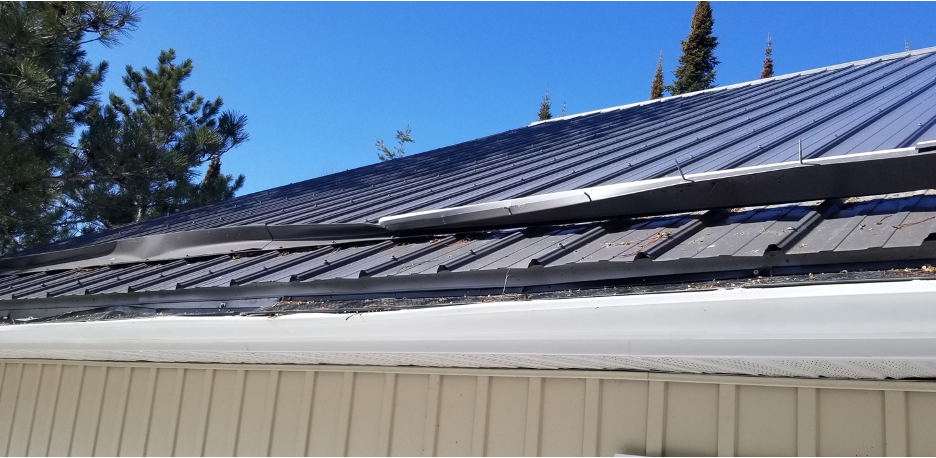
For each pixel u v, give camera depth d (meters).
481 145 10.15
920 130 4.09
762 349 2.50
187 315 4.11
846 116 5.48
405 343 3.31
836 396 2.85
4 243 17.50
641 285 3.05
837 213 3.29
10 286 6.76
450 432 3.69
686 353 2.65
